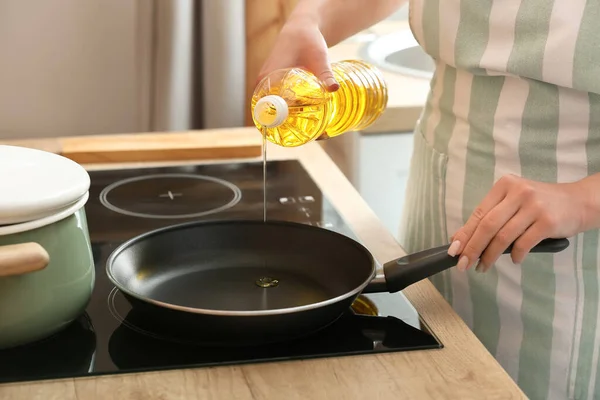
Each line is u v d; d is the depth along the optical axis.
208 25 1.68
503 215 0.91
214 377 0.80
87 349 0.84
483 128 1.12
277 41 1.22
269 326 0.82
